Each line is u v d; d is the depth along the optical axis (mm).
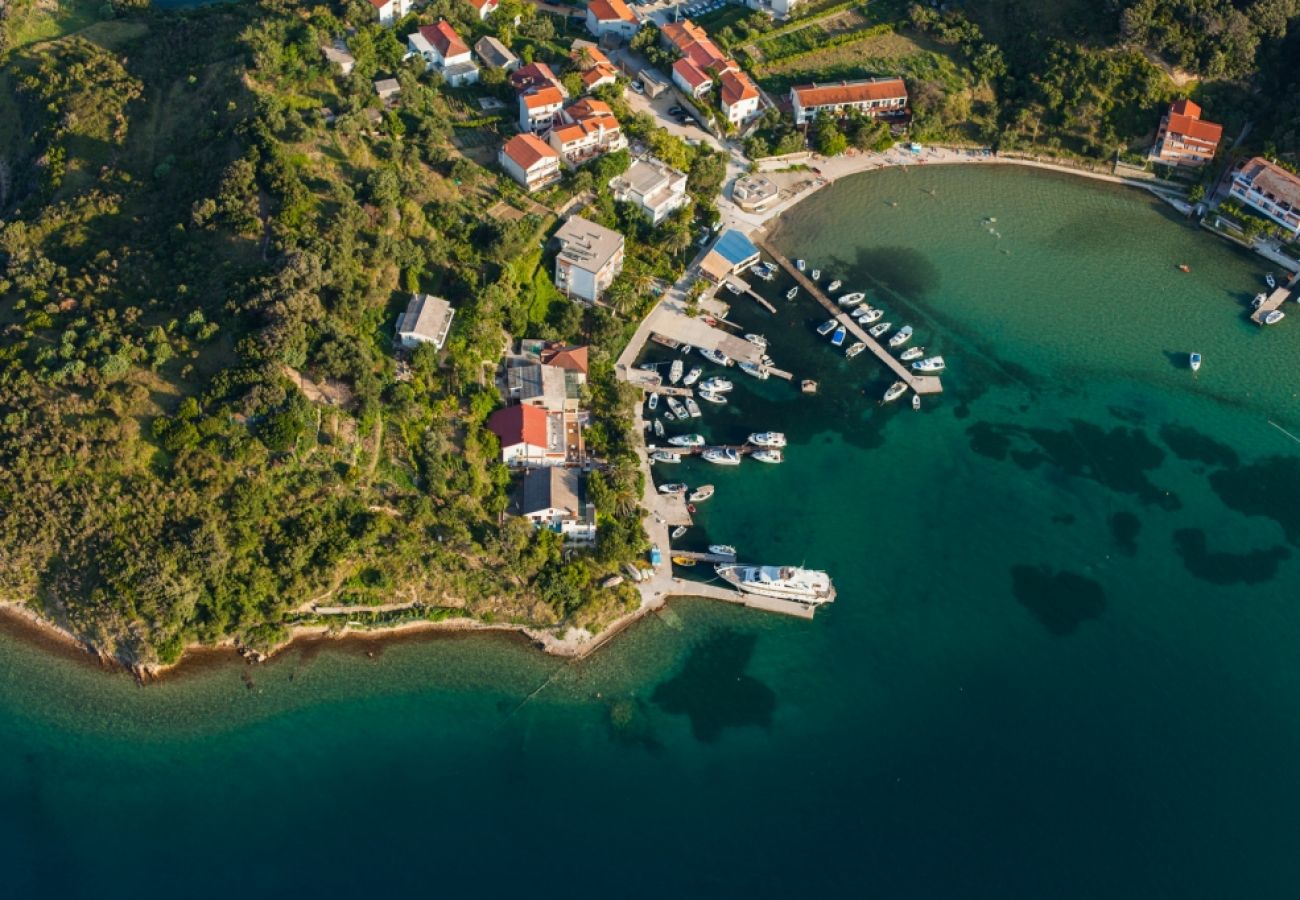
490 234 171500
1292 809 127062
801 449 167000
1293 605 148625
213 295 149625
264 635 136375
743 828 123875
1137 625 146000
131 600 132625
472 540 142750
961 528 157500
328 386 148250
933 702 137000
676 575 148875
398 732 131250
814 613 146375
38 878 117375
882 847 122562
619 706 135500
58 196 172375
